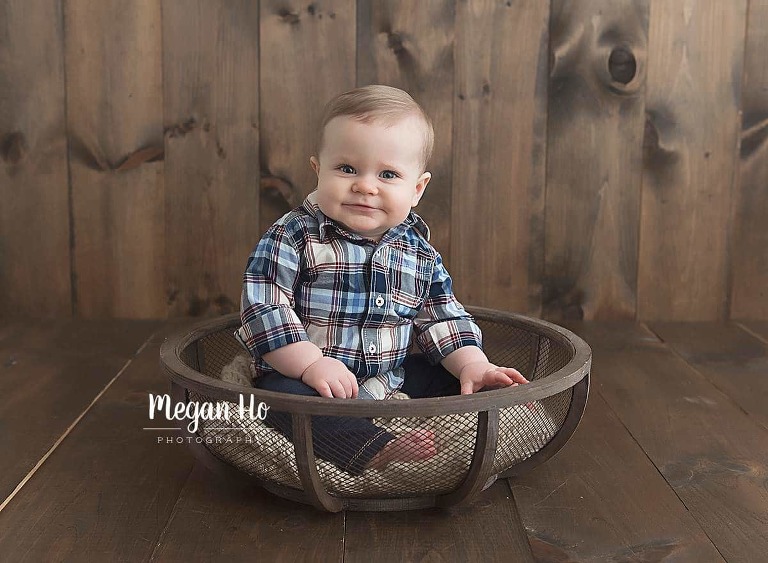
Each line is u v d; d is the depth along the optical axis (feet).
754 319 6.85
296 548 3.30
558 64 6.49
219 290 6.73
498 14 6.43
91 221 6.63
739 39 6.48
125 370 5.47
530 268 6.75
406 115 3.98
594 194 6.66
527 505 3.66
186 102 6.47
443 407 3.16
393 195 3.98
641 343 6.19
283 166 6.56
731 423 4.62
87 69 6.41
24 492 3.74
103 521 3.50
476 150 6.57
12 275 6.70
